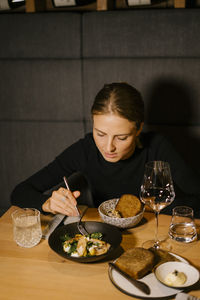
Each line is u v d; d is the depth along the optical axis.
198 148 1.94
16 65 2.00
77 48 1.93
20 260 0.95
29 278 0.87
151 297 0.78
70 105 2.01
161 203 0.99
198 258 0.94
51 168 1.51
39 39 1.95
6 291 0.82
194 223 1.07
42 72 1.99
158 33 1.84
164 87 1.90
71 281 0.86
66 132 2.05
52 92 2.01
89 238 0.99
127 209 1.14
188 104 1.90
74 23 1.90
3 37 1.98
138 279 0.85
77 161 1.55
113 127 1.12
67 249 0.96
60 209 1.14
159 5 1.98
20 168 2.16
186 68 1.85
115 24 1.87
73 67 1.96
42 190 1.45
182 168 1.44
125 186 1.51
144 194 1.00
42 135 2.08
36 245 1.02
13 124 2.09
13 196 1.35
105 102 1.11
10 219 1.18
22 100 2.05
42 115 2.06
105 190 1.54
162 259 0.92
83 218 1.18
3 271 0.90
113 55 1.91
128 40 1.87
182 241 1.02
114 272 0.88
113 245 0.98
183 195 1.62
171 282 0.81
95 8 2.05
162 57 1.87
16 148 2.13
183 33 1.82
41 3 2.08
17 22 1.95
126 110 1.10
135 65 1.89
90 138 1.55
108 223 1.09
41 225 1.14
